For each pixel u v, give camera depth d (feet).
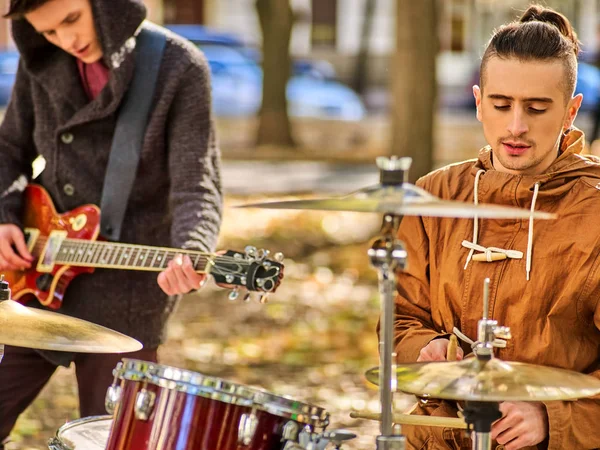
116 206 18.16
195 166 17.90
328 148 97.09
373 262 11.99
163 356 34.65
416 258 15.11
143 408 13.00
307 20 134.82
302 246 53.52
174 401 12.91
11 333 13.84
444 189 14.85
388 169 12.20
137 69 18.07
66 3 17.44
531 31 13.71
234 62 110.93
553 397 11.55
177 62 18.17
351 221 60.59
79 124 18.21
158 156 18.24
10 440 19.22
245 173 80.07
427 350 14.21
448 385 11.78
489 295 14.19
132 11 17.78
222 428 12.78
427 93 51.47
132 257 17.54
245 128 104.78
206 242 17.25
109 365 18.24
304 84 113.80
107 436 14.71
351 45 136.05
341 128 106.01
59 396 29.43
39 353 18.29
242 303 42.27
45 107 18.76
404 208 11.45
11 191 19.01
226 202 64.85
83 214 18.38
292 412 12.73
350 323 39.70
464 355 14.42
